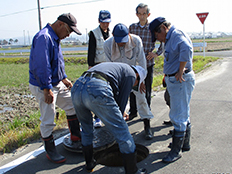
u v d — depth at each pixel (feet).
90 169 9.66
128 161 8.42
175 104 10.03
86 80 8.25
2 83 34.42
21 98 24.43
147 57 14.01
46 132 10.30
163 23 9.85
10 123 15.23
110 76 8.28
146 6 14.28
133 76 8.93
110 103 7.99
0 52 111.96
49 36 9.77
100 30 14.32
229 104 16.83
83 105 8.53
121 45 11.06
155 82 25.96
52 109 10.27
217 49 73.10
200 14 44.75
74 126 11.62
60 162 10.42
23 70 51.19
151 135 12.45
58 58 10.35
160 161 10.21
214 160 9.98
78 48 99.71
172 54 9.81
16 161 10.64
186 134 10.74
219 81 24.26
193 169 9.46
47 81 9.52
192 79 9.99
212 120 14.23
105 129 13.69
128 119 15.44
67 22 9.93
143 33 14.64
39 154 11.21
